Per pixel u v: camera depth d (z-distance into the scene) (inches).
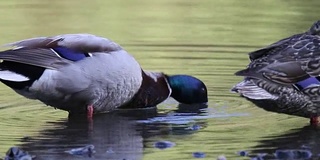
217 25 829.2
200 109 529.7
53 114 513.7
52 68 487.8
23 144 430.3
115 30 788.0
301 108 462.0
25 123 483.8
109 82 501.7
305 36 474.0
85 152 413.1
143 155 407.8
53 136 450.9
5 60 479.2
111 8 924.6
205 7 956.0
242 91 443.8
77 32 766.5
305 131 461.1
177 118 504.4
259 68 449.7
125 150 419.2
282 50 463.2
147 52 690.8
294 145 428.5
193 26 820.6
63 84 491.2
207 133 457.1
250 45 717.9
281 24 824.3
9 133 455.5
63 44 497.7
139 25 820.0
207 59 663.1
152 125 483.8
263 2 995.3
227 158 398.6
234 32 784.9
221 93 568.1
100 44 505.4
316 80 455.8
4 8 906.7
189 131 463.5
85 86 497.4
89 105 505.4
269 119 494.6
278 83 446.3
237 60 657.6
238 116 504.1
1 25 799.1
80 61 495.5
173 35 769.6
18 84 487.8
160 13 898.7
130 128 474.9
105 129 471.8
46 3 948.6
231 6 966.4
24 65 486.3
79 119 501.7
